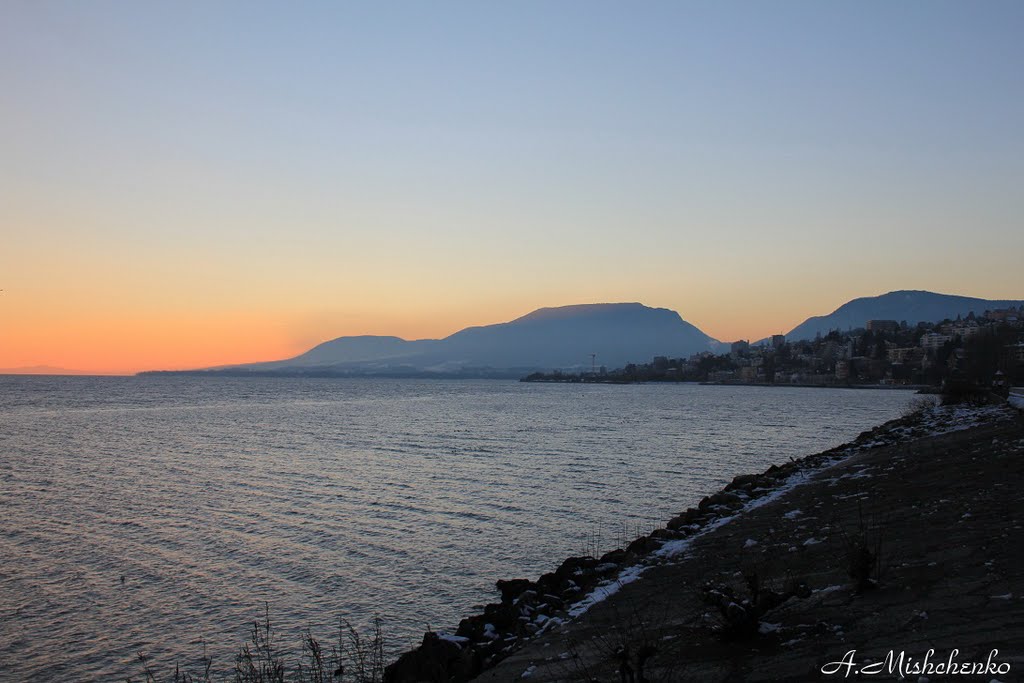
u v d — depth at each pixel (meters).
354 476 38.88
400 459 46.94
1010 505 15.00
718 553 15.70
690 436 66.00
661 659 8.92
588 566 17.50
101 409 111.81
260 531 25.45
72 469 41.28
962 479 20.33
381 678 12.36
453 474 39.69
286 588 19.19
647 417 97.69
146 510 29.05
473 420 90.06
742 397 197.75
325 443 58.38
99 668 14.59
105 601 18.20
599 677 8.81
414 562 21.55
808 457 40.44
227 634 16.16
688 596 12.19
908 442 40.25
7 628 16.52
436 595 18.59
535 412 111.06
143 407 118.81
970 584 9.79
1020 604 8.75
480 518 27.67
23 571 20.58
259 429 73.69
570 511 29.06
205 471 40.72
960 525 13.70
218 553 22.52
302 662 14.21
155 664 14.68
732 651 8.80
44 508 29.38
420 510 29.22
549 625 12.48
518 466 43.28
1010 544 11.53
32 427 74.81
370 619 16.94
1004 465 21.56
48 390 199.00
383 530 25.61
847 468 31.39
